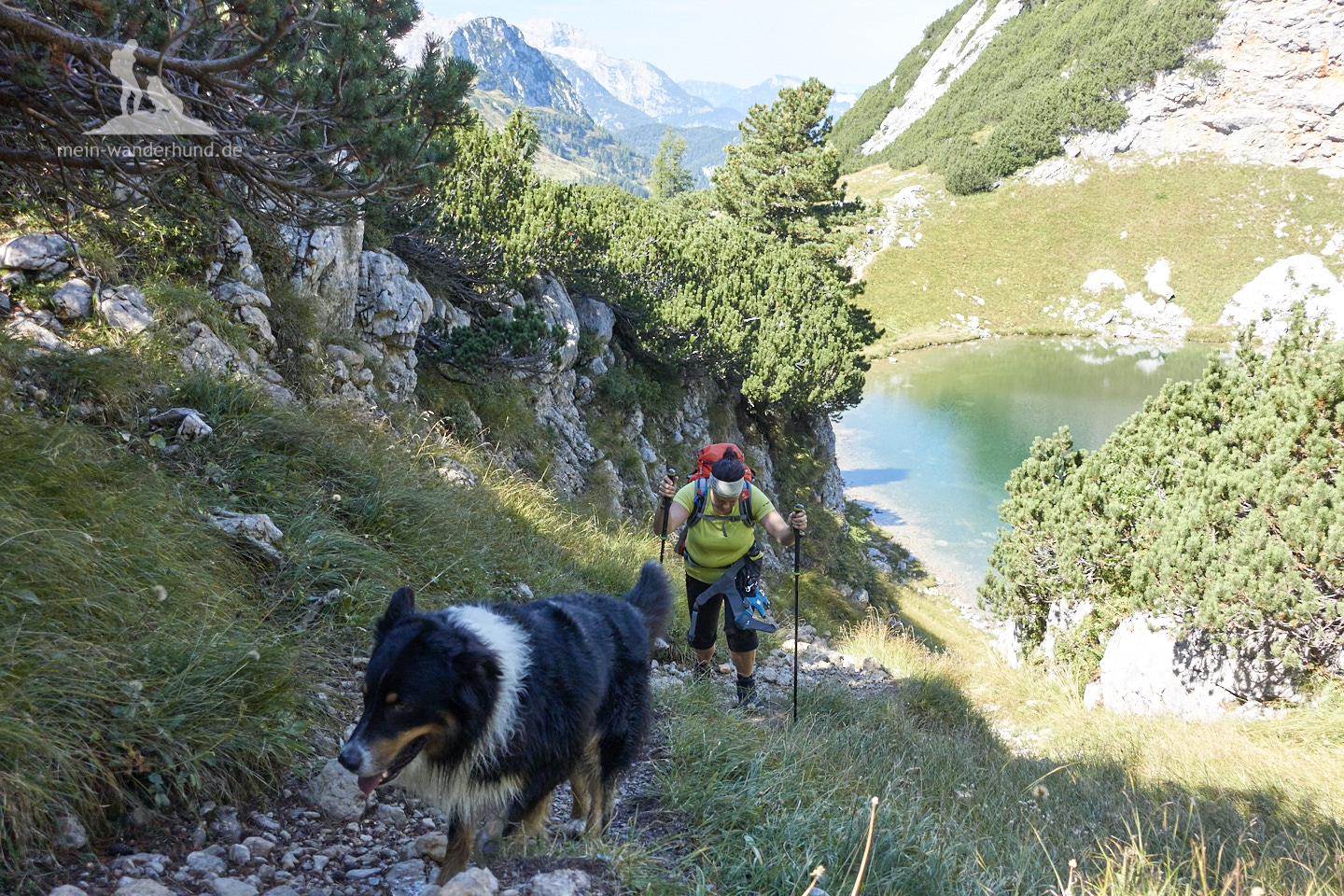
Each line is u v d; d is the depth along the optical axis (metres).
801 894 3.28
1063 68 109.31
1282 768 7.01
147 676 3.21
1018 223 90.06
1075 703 9.87
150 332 6.65
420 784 2.82
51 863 2.61
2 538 3.21
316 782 3.41
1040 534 11.88
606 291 20.19
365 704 2.62
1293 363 9.77
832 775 5.06
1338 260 80.00
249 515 4.96
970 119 112.88
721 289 23.33
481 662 2.63
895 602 26.08
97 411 5.23
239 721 3.30
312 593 4.80
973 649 22.25
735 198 38.59
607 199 22.48
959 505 38.22
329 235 9.91
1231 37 90.31
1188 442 10.71
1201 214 86.75
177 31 3.76
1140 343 75.88
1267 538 8.32
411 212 13.42
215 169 4.58
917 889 3.71
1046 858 4.49
